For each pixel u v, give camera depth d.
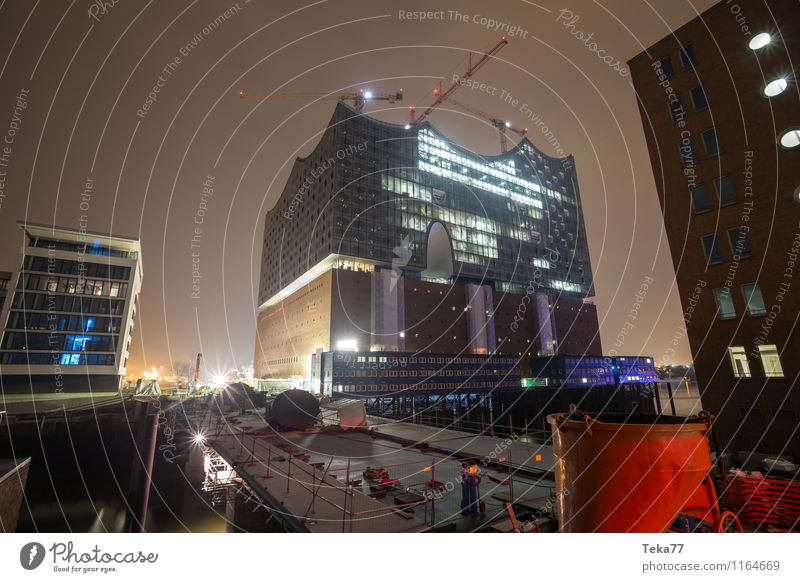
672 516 3.90
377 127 85.81
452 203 91.50
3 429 35.91
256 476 12.68
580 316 101.25
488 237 95.06
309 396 24.77
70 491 29.33
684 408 85.12
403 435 20.11
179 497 28.47
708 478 4.10
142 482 26.58
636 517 3.95
